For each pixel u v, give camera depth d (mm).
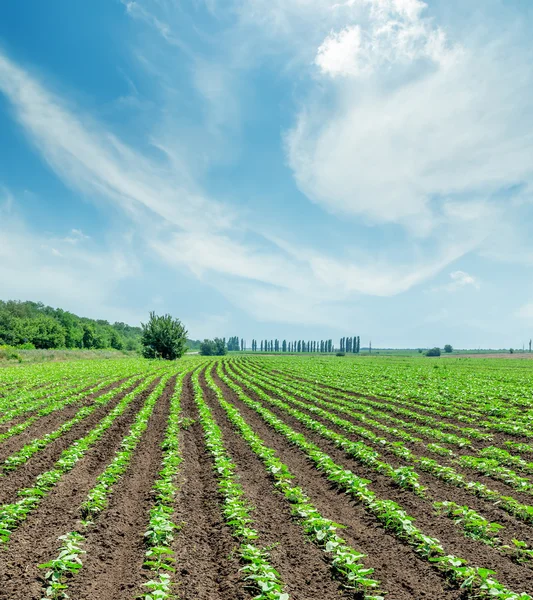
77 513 9078
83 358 78312
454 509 9531
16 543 7730
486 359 99375
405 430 18203
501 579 6875
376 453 13516
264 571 6555
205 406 22062
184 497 10367
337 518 9375
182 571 7066
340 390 32625
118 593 6426
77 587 6496
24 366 51000
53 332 91375
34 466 12367
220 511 9586
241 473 12250
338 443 15414
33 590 6297
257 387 33719
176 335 75500
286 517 9273
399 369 55094
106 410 21328
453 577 6879
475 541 8164
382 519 9203
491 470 12258
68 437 15836
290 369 57219
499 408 22281
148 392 28625
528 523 9062
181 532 8492
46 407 21562
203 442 15742
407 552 7793
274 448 15281
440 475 12047
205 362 78250
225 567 7242
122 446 14641
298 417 20406
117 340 129500
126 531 8531
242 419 19141
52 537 7953
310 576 6934
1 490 10539
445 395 28156
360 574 6539
